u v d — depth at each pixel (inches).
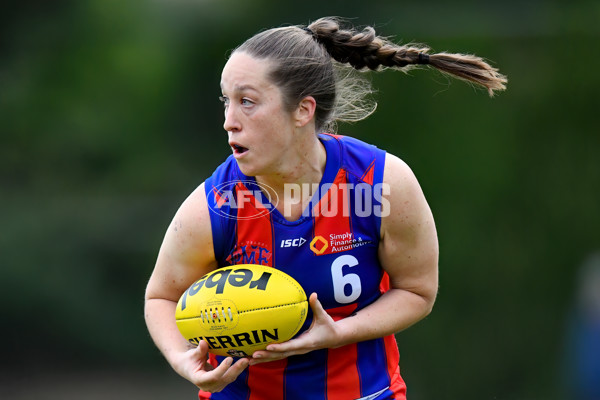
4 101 2097.7
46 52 2171.5
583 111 1654.8
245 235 427.8
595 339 1449.3
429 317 1541.6
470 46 1708.9
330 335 415.8
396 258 440.5
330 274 428.8
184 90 2181.3
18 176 2059.5
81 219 1910.7
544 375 1535.4
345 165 427.5
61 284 1849.2
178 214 435.2
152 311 449.4
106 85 2165.4
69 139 2100.1
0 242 1852.9
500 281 1587.1
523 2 2127.2
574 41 1673.2
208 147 2170.3
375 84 1678.2
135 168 2114.9
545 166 1642.5
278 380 446.0
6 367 1820.9
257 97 406.3
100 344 1859.0
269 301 409.4
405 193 428.8
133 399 1600.6
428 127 1665.8
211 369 445.7
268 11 2180.1
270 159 413.1
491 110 1662.2
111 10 2204.7
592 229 1614.2
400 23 2064.5
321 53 424.2
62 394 1646.2
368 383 450.3
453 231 1622.8
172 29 2203.5
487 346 1549.0
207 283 420.2
